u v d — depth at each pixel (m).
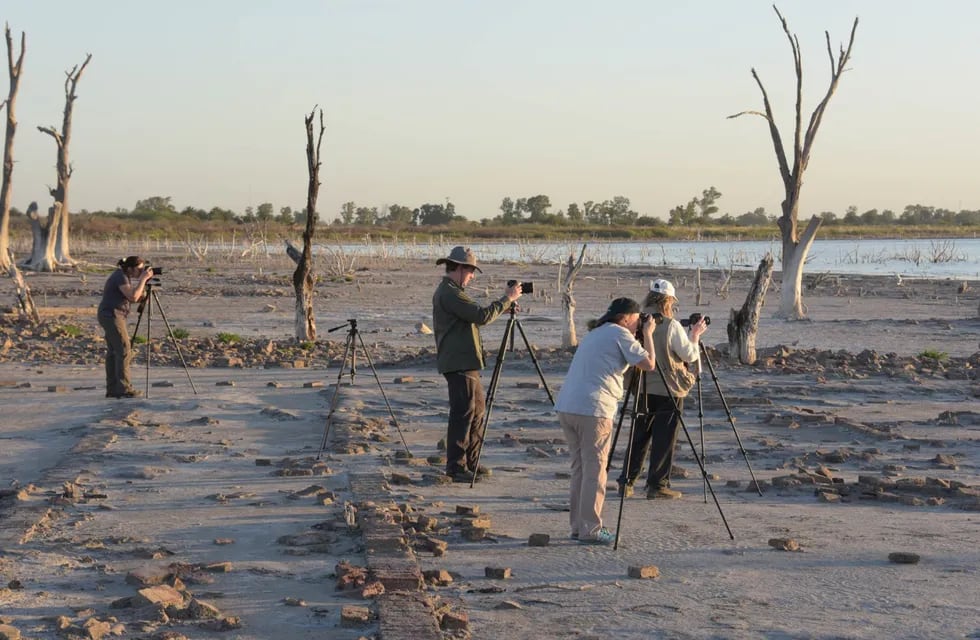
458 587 7.28
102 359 22.25
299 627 6.40
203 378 19.44
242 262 72.44
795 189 33.16
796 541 8.44
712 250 116.06
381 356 23.47
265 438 13.24
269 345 23.98
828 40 32.78
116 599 6.94
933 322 31.72
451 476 10.95
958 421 14.94
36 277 53.19
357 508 9.34
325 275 57.91
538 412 15.77
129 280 16.69
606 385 8.55
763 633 6.30
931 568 7.75
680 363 10.19
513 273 63.25
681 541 8.55
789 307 33.47
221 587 7.24
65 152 58.69
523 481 11.02
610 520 9.30
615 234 174.00
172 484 10.58
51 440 13.20
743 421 14.89
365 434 13.34
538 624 6.48
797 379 19.14
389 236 133.50
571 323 23.97
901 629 6.36
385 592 6.98
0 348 23.27
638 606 6.85
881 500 10.17
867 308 38.78
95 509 9.52
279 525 8.95
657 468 10.21
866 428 13.94
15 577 7.44
